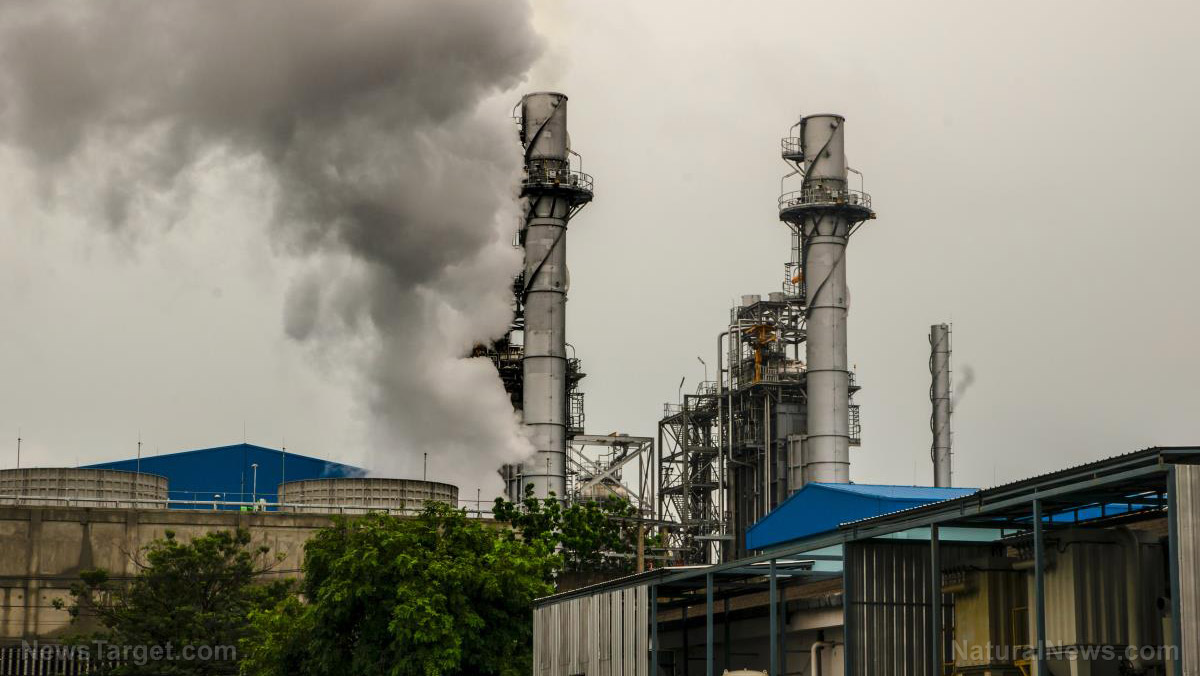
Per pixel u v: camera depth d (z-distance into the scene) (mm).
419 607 91562
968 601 60469
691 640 89250
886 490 99562
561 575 125188
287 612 105312
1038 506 49938
